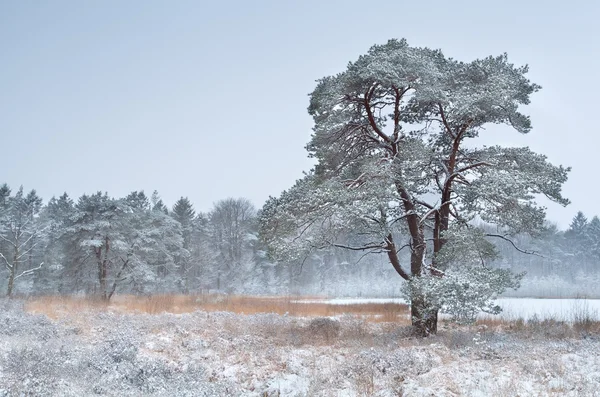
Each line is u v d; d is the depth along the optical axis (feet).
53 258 123.34
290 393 27.86
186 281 149.69
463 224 48.96
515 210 47.50
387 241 51.26
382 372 32.55
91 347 37.58
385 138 54.80
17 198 164.55
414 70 48.93
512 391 26.84
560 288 178.50
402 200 52.95
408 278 48.91
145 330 47.32
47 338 40.57
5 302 66.03
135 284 99.30
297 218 48.96
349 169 55.26
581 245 265.54
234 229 212.43
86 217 94.73
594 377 30.14
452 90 53.01
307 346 43.24
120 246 91.97
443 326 60.90
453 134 55.88
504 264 198.18
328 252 54.34
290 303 84.79
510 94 48.70
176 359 36.04
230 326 51.44
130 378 28.53
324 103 51.34
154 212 132.57
